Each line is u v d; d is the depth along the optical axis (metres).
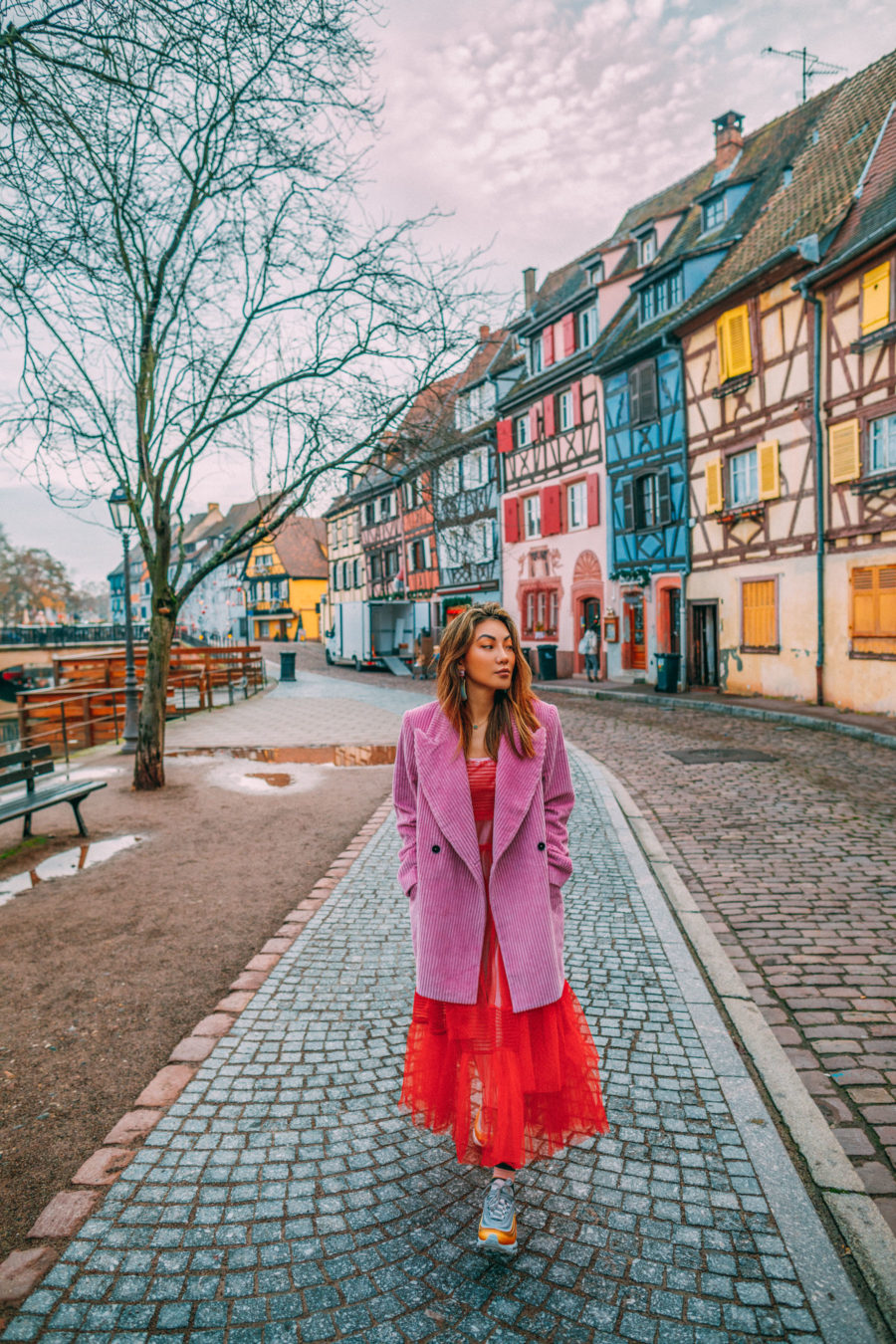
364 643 33.62
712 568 18.09
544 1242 2.17
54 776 9.67
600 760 10.12
